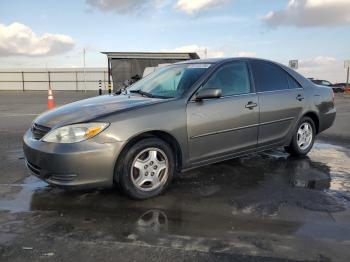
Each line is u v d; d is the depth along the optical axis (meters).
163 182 4.50
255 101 5.30
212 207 4.15
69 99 25.61
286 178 5.23
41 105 19.09
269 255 3.10
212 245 3.27
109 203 4.25
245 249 3.20
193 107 4.64
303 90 6.14
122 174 4.17
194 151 4.70
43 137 4.15
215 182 5.03
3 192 4.61
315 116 6.37
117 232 3.52
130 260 3.01
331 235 3.47
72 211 4.02
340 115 13.95
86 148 3.94
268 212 4.01
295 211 4.04
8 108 17.03
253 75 5.47
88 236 3.43
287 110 5.79
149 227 3.63
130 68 20.97
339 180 5.16
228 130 4.98
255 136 5.36
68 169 3.94
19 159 6.31
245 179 5.17
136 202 4.29
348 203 4.29
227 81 5.12
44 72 45.66
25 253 3.12
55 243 3.29
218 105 4.86
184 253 3.13
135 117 4.19
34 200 4.34
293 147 6.18
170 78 5.21
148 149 4.32
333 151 7.03
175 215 3.93
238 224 3.71
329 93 6.70
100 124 4.03
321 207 4.16
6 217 3.85
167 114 4.41
